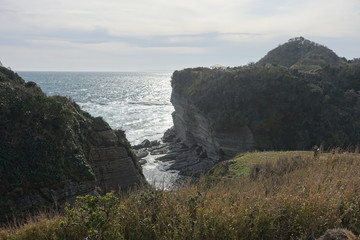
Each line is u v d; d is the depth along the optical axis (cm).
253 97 3953
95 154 1789
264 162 1255
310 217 502
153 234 501
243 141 3934
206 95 4412
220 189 694
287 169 971
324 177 717
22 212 1287
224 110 4072
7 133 1464
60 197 1429
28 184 1388
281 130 3894
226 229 470
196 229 469
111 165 1830
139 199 590
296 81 3981
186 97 4906
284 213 521
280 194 580
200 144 4641
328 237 433
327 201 540
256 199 568
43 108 1650
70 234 535
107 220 478
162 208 552
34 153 1477
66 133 1625
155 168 3506
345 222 528
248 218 493
